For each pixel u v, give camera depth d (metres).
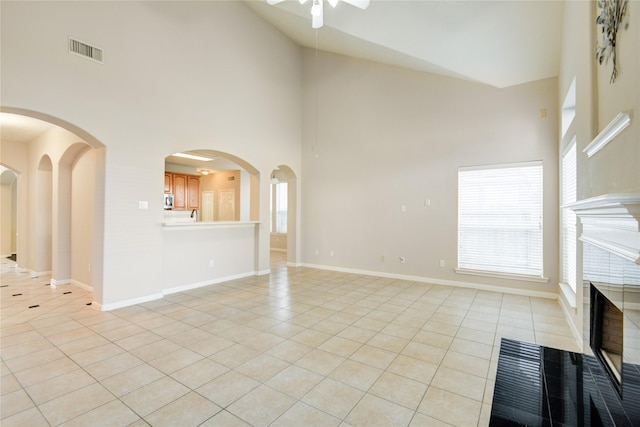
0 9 3.04
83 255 4.96
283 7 4.33
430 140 5.36
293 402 2.05
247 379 2.32
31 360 2.60
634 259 1.35
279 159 6.46
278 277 5.89
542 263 4.44
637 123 1.39
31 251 6.05
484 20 3.39
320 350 2.80
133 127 4.09
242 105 5.64
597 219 1.97
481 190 4.91
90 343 2.93
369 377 2.35
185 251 4.94
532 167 4.51
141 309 3.92
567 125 3.77
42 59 3.30
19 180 6.38
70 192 5.26
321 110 6.71
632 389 1.44
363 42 4.64
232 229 5.71
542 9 3.19
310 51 6.89
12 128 5.32
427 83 5.38
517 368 2.27
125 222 4.02
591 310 2.26
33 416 1.90
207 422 1.85
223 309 3.95
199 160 8.44
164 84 4.45
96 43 3.73
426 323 3.46
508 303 4.19
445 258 5.23
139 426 1.82
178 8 4.62
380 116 5.91
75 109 3.55
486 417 1.89
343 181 6.41
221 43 5.26
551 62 3.99
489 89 4.82
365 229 6.12
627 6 1.51
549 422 1.63
